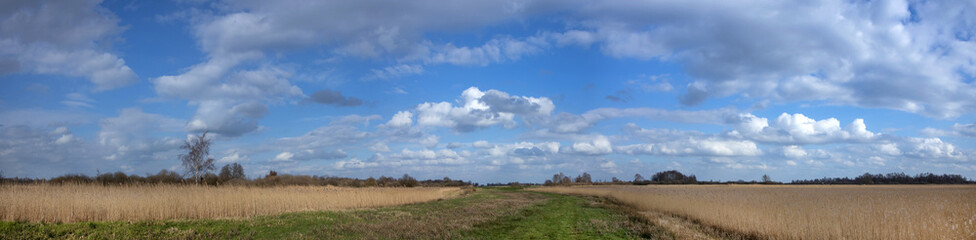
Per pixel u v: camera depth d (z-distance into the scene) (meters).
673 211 24.41
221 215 18.62
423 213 21.97
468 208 25.75
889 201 19.00
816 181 111.38
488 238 14.34
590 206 31.58
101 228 13.77
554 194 56.34
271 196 22.66
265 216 18.64
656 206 27.02
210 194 19.59
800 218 14.57
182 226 14.73
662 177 132.75
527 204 31.28
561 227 17.59
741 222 16.47
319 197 25.42
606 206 31.80
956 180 96.50
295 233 14.09
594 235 15.57
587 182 122.62
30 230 12.88
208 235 13.32
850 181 104.25
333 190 30.58
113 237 12.43
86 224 14.18
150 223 15.12
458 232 15.05
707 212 19.75
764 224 15.27
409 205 28.88
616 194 42.38
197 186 21.44
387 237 13.57
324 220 17.62
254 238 13.21
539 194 55.69
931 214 13.57
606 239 14.72
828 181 109.06
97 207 15.45
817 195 26.42
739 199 21.73
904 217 12.92
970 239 11.62
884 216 13.27
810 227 13.70
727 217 17.67
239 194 20.92
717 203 20.45
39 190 16.09
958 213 14.88
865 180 100.38
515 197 44.47
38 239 11.98
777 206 17.67
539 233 15.80
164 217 16.89
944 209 15.93
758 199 21.59
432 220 18.34
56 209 14.88
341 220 17.83
